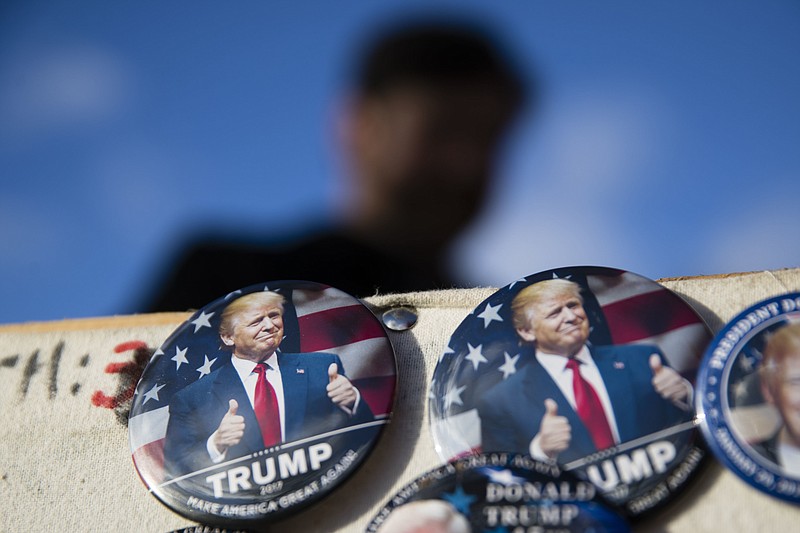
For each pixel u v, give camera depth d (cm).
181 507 80
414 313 93
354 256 213
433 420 80
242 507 79
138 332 104
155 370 90
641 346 78
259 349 88
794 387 71
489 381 79
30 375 102
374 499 80
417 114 221
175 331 93
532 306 83
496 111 230
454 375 81
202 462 82
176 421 85
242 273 204
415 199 221
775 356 73
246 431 82
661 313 80
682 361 76
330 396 83
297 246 215
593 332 80
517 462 72
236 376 86
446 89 225
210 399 85
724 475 73
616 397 75
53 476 92
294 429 81
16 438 96
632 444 73
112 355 101
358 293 202
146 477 83
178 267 209
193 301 203
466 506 70
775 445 69
